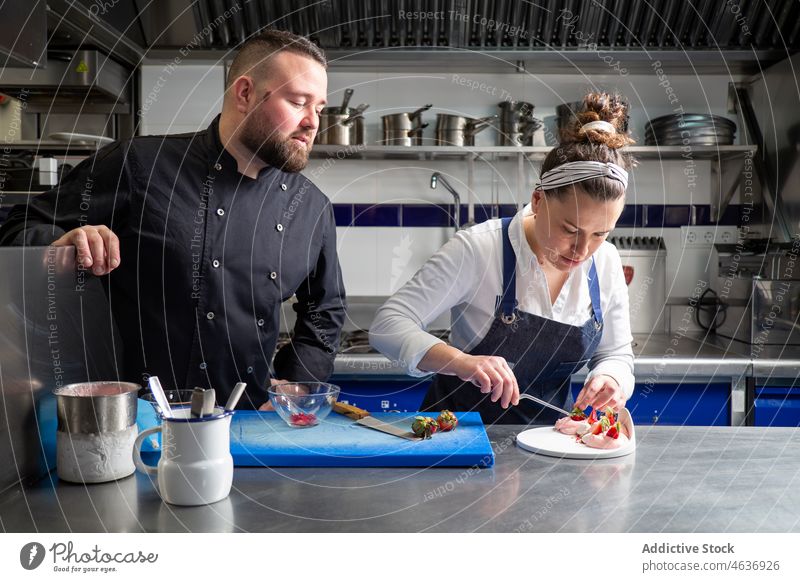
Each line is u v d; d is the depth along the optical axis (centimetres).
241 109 130
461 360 121
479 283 139
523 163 270
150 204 135
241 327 140
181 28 253
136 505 80
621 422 109
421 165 277
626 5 253
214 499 80
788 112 253
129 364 136
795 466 96
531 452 103
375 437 105
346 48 261
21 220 127
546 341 141
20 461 84
